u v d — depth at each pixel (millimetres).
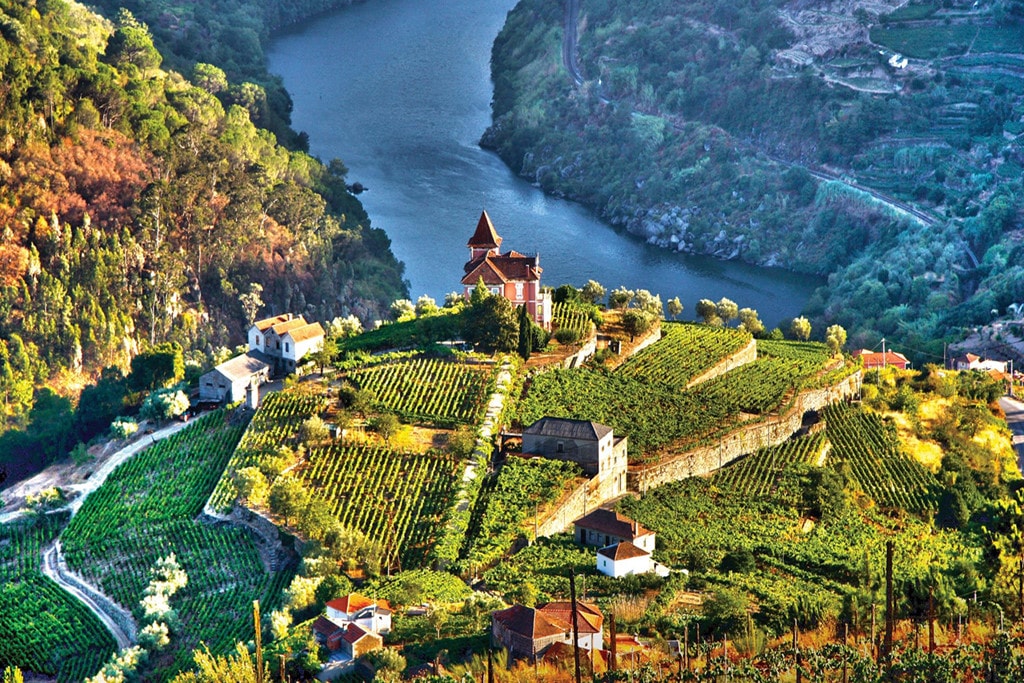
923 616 147000
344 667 142875
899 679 122062
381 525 186375
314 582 165375
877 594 153000
